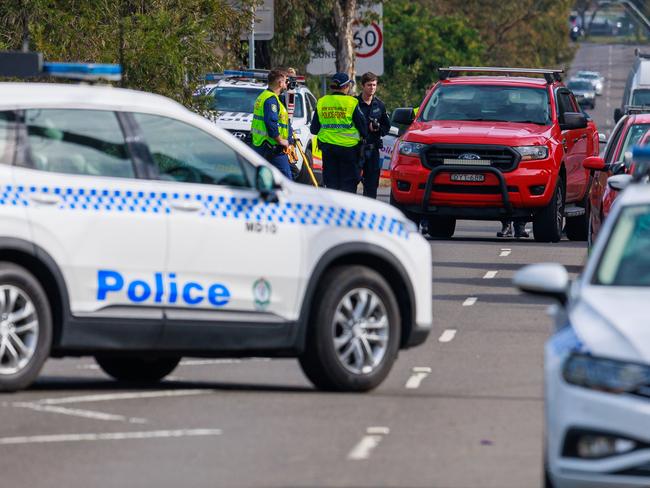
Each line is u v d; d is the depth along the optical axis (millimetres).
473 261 66438
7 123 34062
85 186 34156
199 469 27766
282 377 38625
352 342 36000
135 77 64312
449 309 51000
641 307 24391
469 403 34469
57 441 30109
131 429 31297
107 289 34062
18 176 33750
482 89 76750
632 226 27000
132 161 34719
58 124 34469
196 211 34844
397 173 74062
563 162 75562
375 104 73938
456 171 72812
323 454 29000
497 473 27453
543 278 25891
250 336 35312
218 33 71500
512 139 72812
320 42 131000
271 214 35469
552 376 23672
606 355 23094
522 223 78188
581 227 80188
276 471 27578
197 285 34750
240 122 95875
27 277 33438
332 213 36219
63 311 33781
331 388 36000
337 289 35719
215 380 38188
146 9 67000
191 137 35406
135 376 38188
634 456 22594
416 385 37031
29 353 33625
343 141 72188
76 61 63875
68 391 35844
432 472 27531
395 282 37094
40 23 63219
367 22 113875
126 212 34281
